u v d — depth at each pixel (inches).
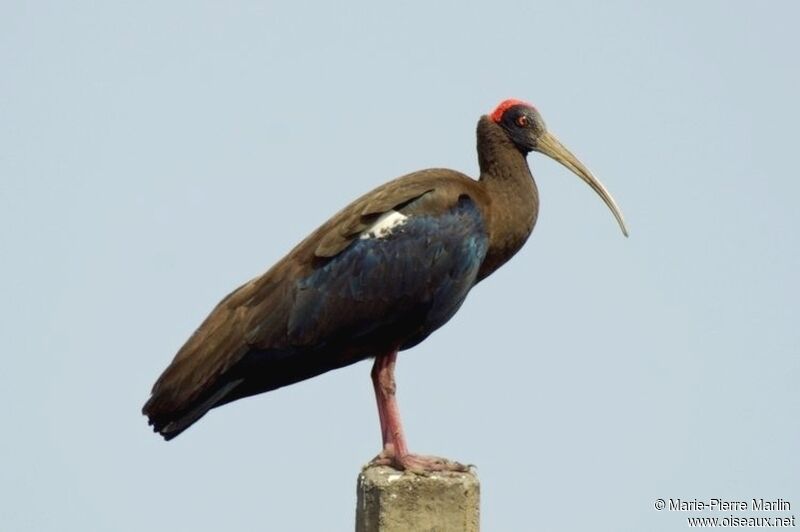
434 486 479.8
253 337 557.9
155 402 557.9
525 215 616.4
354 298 567.2
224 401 578.6
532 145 632.4
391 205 578.2
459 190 593.3
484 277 627.2
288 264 573.6
